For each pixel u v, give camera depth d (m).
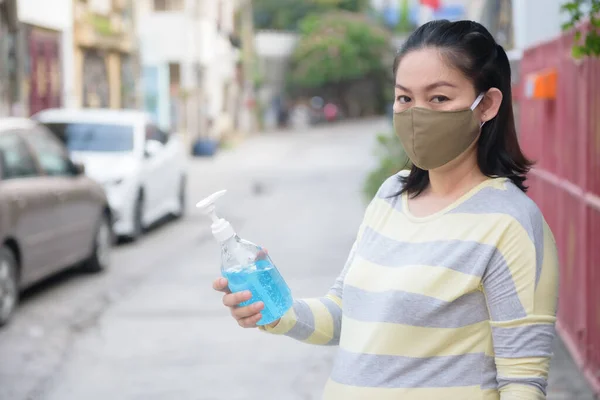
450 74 2.19
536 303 2.09
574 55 4.86
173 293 9.37
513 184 2.23
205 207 2.26
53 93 21.91
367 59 62.00
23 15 19.58
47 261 8.99
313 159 31.95
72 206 9.62
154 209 14.25
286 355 6.94
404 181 2.35
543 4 12.12
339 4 68.31
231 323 8.00
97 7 25.67
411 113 2.21
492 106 2.24
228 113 48.06
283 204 18.17
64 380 6.40
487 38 2.21
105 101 26.89
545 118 7.93
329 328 2.46
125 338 7.54
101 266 10.65
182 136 35.88
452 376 2.14
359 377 2.20
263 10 68.06
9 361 6.88
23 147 8.95
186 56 35.97
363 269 2.27
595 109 5.78
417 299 2.14
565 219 6.98
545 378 2.10
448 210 2.21
